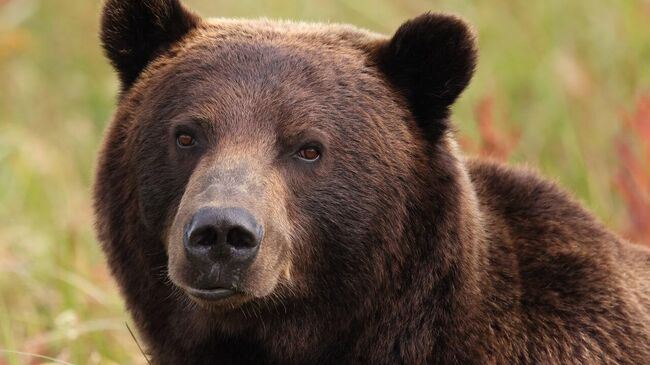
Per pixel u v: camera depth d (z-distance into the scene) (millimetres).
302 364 10242
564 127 17422
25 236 16797
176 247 9234
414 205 10109
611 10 18516
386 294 10117
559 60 18031
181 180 9922
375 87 10258
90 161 20406
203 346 10250
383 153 10055
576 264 10594
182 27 10742
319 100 9945
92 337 13531
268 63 10055
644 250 11609
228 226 8867
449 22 10227
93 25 23375
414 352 10117
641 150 15109
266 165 9586
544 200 10953
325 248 9977
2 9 22922
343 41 10578
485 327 10180
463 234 10070
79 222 16953
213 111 9844
